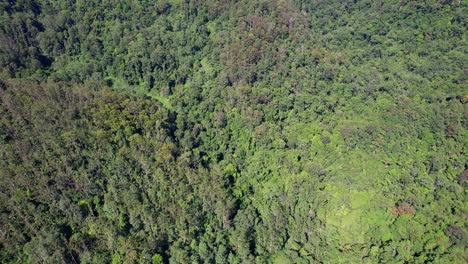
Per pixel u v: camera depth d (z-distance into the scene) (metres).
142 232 118.31
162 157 131.62
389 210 116.00
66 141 132.25
